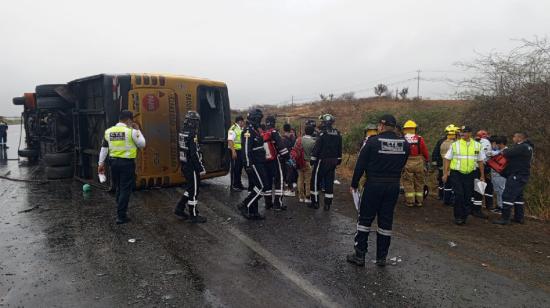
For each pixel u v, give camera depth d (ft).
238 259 15.05
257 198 20.52
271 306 11.36
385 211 14.47
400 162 14.34
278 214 22.21
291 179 28.02
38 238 17.31
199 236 17.81
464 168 20.30
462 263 15.05
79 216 20.99
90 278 13.15
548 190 24.27
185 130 19.84
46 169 32.01
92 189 28.19
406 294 12.33
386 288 12.73
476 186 21.83
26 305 11.26
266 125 22.86
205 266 14.29
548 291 12.68
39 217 20.80
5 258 14.93
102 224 19.56
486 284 13.16
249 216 20.80
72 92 30.83
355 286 12.84
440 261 15.24
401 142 14.30
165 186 26.78
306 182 25.34
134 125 20.24
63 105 31.24
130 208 22.77
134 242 16.87
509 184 20.61
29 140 44.55
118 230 18.58
